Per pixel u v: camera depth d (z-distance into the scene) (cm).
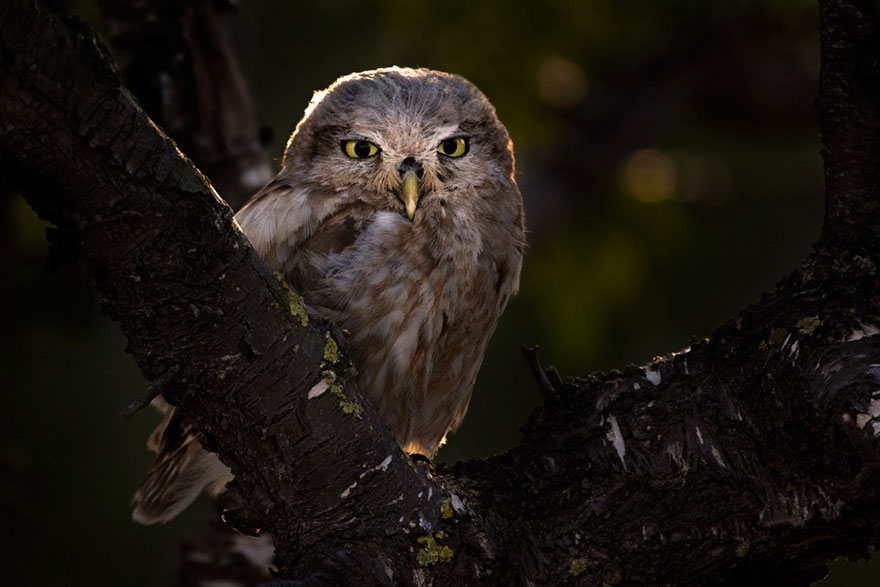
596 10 1136
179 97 991
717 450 614
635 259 1200
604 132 1264
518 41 1141
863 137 607
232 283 543
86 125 484
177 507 930
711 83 1287
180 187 513
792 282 627
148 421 1176
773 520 598
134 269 525
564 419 665
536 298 1197
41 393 1128
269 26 1257
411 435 859
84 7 1108
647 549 621
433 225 822
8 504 988
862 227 612
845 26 603
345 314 783
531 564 625
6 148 484
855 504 567
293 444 584
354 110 855
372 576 575
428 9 1133
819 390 560
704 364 638
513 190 904
